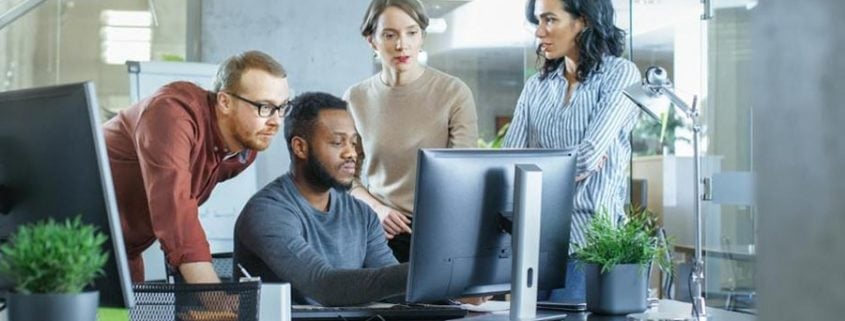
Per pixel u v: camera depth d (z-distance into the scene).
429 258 2.79
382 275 2.94
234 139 3.19
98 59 6.79
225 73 3.15
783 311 1.19
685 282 5.11
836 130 1.11
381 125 4.36
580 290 3.39
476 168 2.85
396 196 4.34
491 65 6.84
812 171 1.14
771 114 1.20
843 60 1.09
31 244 1.83
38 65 6.72
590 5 3.54
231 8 6.94
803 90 1.14
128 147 3.20
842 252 1.10
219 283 2.27
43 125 2.13
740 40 5.05
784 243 1.18
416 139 4.31
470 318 2.97
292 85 7.01
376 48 4.35
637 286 3.03
